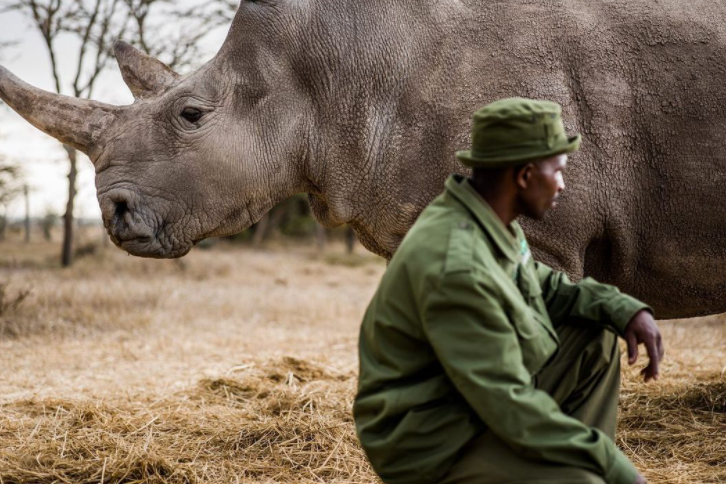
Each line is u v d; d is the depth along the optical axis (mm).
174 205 4199
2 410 5477
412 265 2363
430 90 4113
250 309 11477
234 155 4215
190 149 4203
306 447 4480
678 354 6914
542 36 4059
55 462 4207
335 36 4230
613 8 4125
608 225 4008
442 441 2404
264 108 4254
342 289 15531
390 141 4168
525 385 2277
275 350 8234
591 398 2760
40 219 50281
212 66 4305
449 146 4035
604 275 4207
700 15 4090
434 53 4148
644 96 3982
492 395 2236
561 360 2701
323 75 4238
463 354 2268
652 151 3980
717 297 4191
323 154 4289
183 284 14906
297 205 33719
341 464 4230
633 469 2314
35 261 21562
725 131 3951
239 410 5359
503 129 2395
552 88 3977
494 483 2332
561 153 2438
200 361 7598
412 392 2418
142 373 7035
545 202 2484
